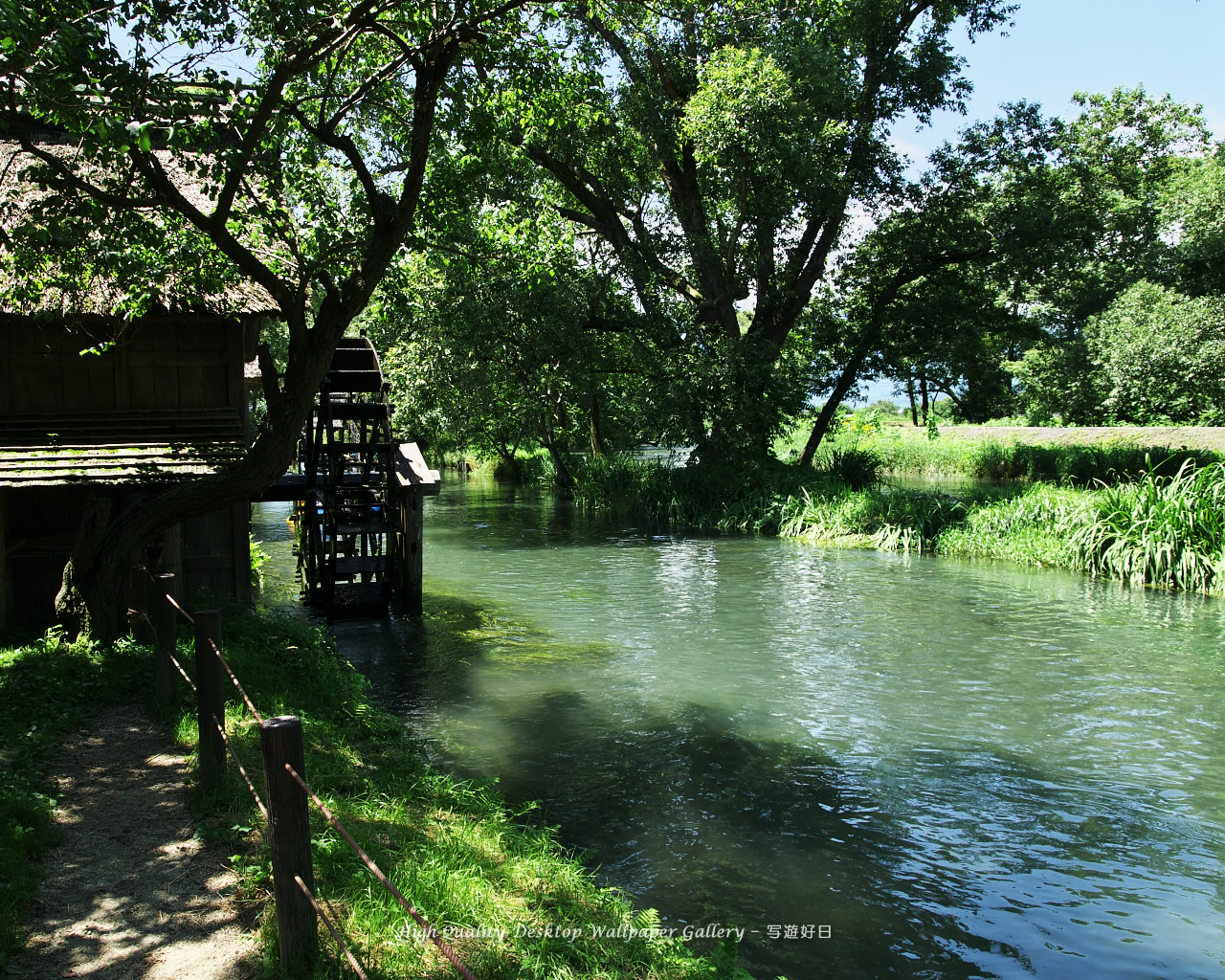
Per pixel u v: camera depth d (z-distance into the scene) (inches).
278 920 173.9
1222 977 228.1
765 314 1269.7
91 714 322.0
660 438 1235.2
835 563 836.6
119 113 302.2
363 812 259.3
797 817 313.9
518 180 1039.0
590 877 255.3
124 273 362.6
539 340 1107.9
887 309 1237.1
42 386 481.7
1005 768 357.7
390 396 1270.9
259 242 452.1
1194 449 1402.6
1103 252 1530.5
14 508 467.5
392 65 392.8
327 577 623.8
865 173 1142.3
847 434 2050.9
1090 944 242.1
